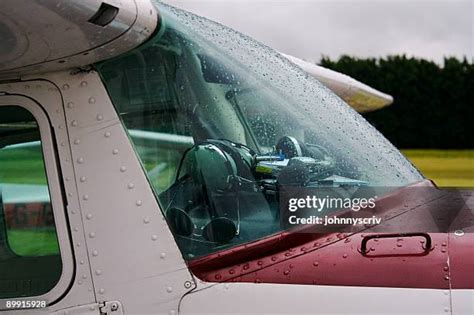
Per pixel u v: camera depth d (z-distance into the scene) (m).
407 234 2.22
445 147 30.61
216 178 2.29
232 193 2.28
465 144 30.42
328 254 2.18
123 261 2.21
